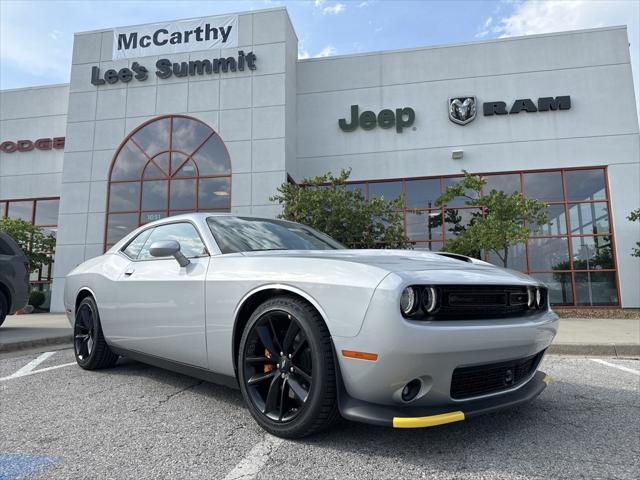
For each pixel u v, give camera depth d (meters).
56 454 2.19
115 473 1.97
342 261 2.30
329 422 2.24
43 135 15.62
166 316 3.05
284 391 2.36
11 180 15.56
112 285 3.66
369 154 13.86
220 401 3.05
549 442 2.33
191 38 13.76
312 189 11.61
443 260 2.70
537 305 2.64
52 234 15.20
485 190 13.20
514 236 10.04
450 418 2.04
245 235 3.14
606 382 3.85
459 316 2.21
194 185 13.30
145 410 2.86
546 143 13.02
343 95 14.20
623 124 12.72
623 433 2.48
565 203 12.80
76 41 14.32
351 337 2.08
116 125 13.87
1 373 4.13
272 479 1.90
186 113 13.53
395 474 1.94
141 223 13.44
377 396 2.09
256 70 13.30
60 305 13.37
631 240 12.31
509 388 2.44
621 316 10.77
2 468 2.03
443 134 13.54
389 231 10.93
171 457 2.14
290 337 2.35
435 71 13.79
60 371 4.09
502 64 13.48
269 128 13.02
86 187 13.77
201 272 2.86
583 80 13.03
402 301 2.05
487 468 2.01
